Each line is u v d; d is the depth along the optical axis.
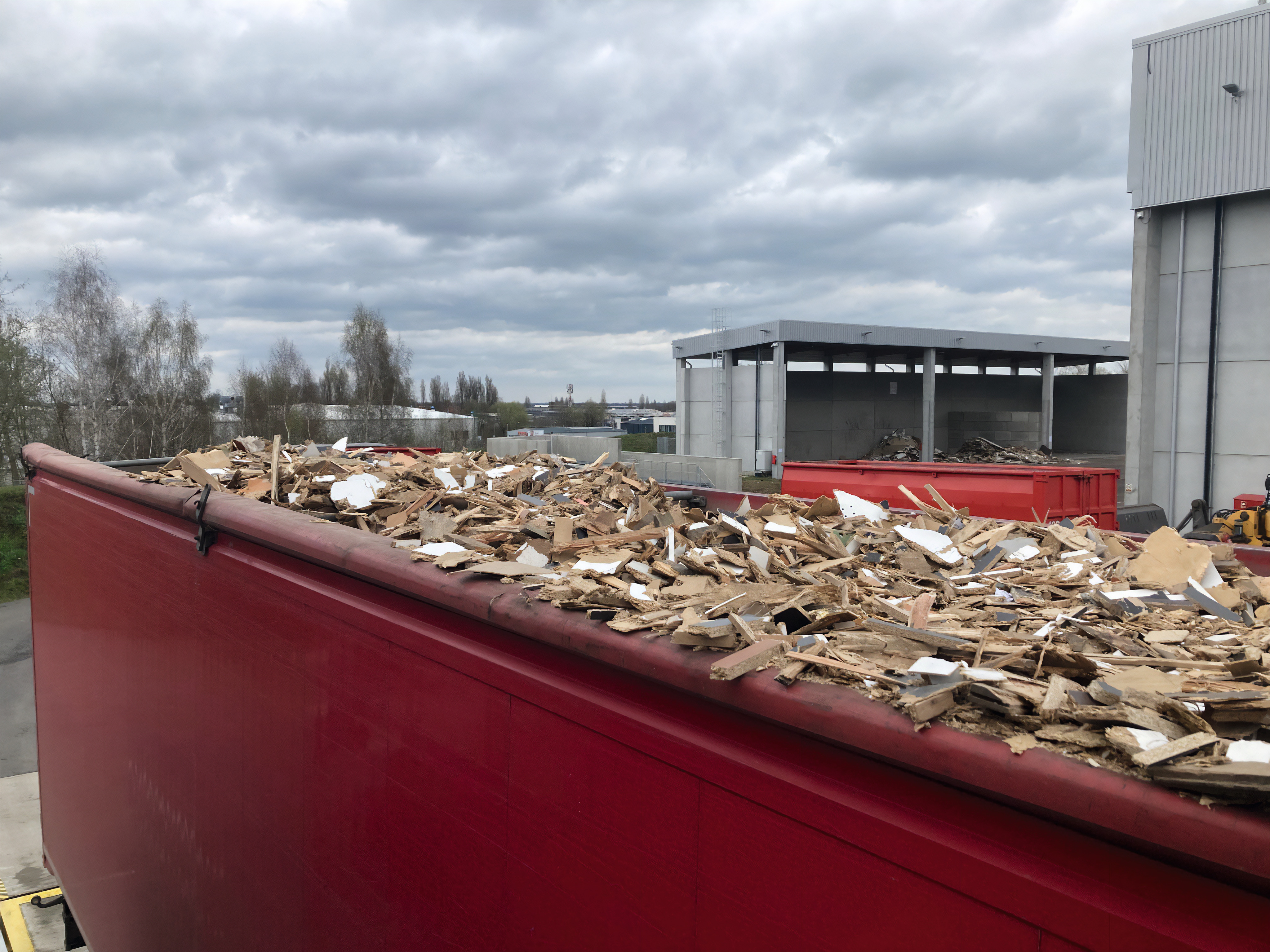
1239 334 15.77
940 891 1.13
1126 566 2.89
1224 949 0.91
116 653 3.89
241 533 2.80
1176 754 1.02
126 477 3.91
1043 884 1.04
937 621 2.04
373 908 2.24
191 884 3.24
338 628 2.38
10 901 6.30
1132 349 16.92
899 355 41.81
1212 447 16.20
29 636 15.70
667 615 1.75
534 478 4.54
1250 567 3.52
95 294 33.50
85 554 4.27
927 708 1.19
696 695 1.44
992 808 1.10
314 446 5.48
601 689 1.65
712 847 1.42
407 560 2.25
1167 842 0.93
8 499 21.48
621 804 1.58
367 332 49.94
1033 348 38.66
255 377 47.38
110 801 4.01
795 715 1.29
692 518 3.81
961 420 42.97
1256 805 0.92
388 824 2.19
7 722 11.04
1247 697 1.25
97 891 4.20
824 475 9.91
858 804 1.23
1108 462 38.47
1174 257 16.53
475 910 1.91
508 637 1.87
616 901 1.58
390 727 2.19
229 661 2.92
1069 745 1.13
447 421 53.06
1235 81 15.09
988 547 3.22
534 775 1.77
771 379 35.44
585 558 2.55
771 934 1.32
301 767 2.55
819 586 2.27
